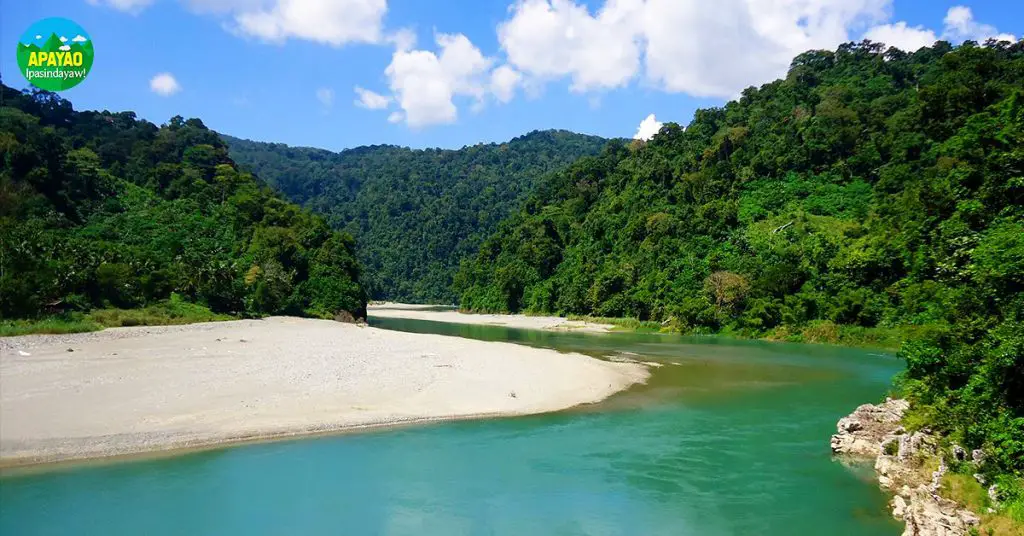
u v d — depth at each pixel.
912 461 19.02
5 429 20.23
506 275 113.44
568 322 89.12
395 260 191.12
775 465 20.95
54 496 16.39
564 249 116.56
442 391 30.19
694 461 21.30
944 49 132.12
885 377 39.44
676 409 29.36
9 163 75.44
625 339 65.38
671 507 17.19
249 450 20.94
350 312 88.62
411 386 30.64
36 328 44.03
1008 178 27.77
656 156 124.50
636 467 20.56
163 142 118.12
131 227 82.12
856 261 65.50
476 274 132.00
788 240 78.56
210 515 15.66
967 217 28.59
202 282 70.50
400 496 17.48
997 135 36.16
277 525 15.25
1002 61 85.44
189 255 75.75
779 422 27.00
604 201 122.69
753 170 100.44
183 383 27.77
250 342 45.25
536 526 15.78
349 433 23.42
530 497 17.73
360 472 19.31
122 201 88.62
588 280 97.00
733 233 85.31
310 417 24.45
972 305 21.30
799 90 121.75
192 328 55.25
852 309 62.22
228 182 106.38
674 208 99.88
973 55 85.56
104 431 20.89
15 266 50.47
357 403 26.88
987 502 14.80
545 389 32.28
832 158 96.19
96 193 86.44
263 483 18.05
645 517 16.48
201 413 23.61
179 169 104.31
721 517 16.55
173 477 18.16
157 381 27.77
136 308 61.16
